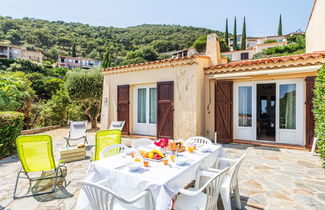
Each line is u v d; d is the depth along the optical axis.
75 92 11.23
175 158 2.91
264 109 8.12
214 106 7.45
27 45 58.53
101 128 9.85
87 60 59.16
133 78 8.80
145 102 8.83
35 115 12.80
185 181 2.44
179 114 7.52
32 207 2.92
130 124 9.01
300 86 6.52
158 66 7.98
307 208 2.84
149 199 2.07
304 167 4.62
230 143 7.39
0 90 7.44
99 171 2.56
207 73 7.67
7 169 4.70
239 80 7.59
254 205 2.95
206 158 3.13
